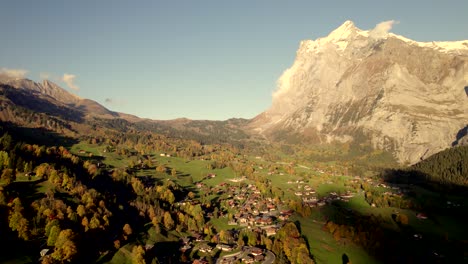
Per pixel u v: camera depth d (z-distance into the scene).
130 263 196.75
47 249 183.88
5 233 186.00
